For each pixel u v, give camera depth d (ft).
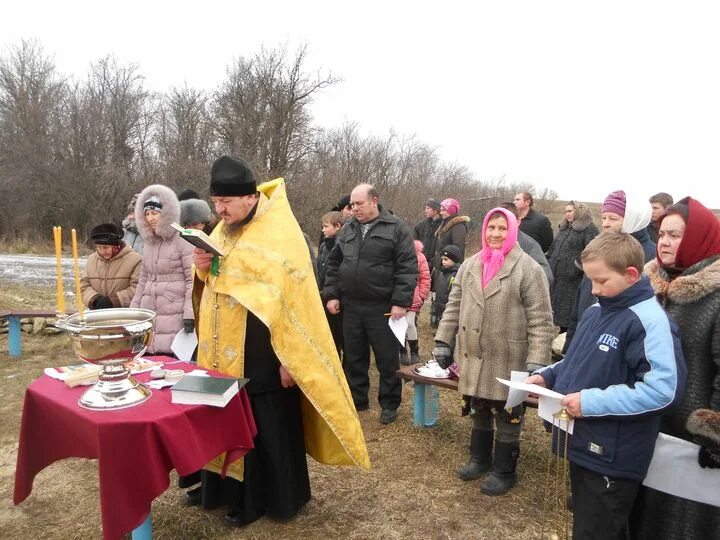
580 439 7.14
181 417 7.25
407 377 14.08
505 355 10.77
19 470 8.13
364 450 9.78
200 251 9.50
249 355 9.42
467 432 14.52
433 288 27.37
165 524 9.92
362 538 9.70
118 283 15.08
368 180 77.41
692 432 6.61
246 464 9.59
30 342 22.65
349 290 15.34
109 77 79.56
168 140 78.23
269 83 74.64
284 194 9.96
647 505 7.55
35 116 75.61
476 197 93.15
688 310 7.22
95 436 6.91
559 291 22.18
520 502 10.96
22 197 71.61
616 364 6.98
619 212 12.68
